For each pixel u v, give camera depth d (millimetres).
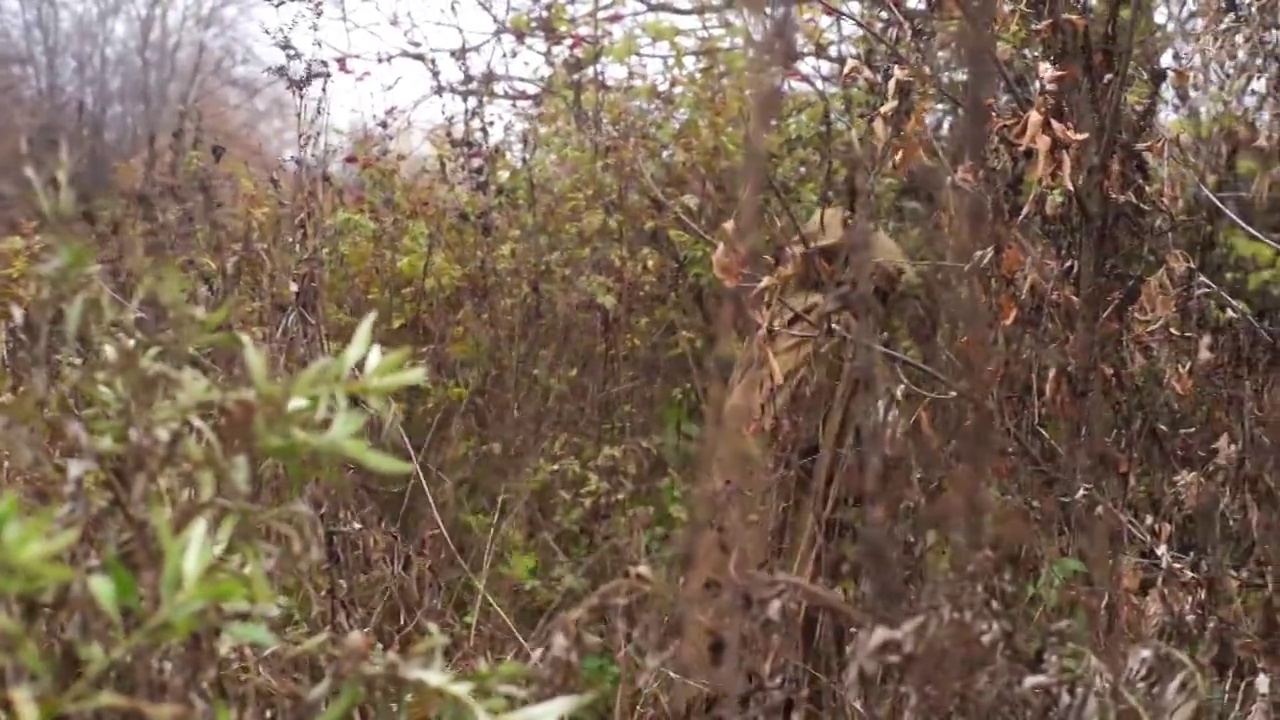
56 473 1024
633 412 3279
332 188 3395
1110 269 2352
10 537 765
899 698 1634
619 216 3443
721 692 1738
